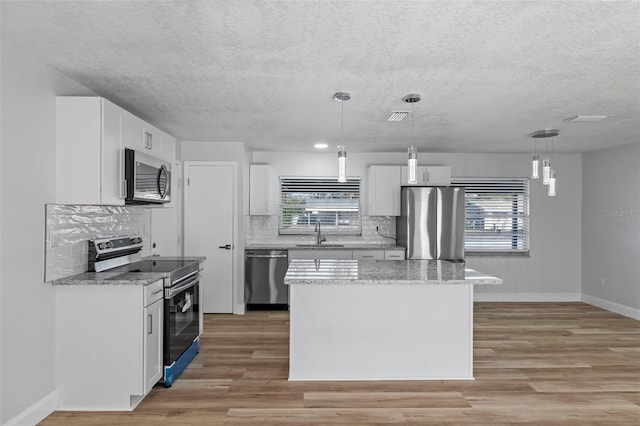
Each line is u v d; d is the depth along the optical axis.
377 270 3.45
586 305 5.97
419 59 2.46
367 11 1.87
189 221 5.31
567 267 6.27
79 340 2.73
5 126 2.28
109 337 2.73
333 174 6.14
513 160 6.25
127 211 3.78
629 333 4.57
